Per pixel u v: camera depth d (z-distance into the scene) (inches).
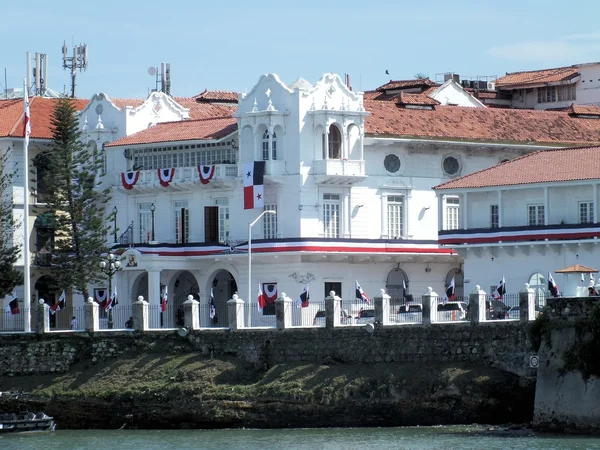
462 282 6151.6
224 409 4660.4
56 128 5989.2
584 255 5231.3
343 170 5807.1
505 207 5457.7
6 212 6008.9
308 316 5452.8
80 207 5876.0
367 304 5738.2
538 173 5398.6
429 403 4414.4
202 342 4913.9
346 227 5871.1
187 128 6176.2
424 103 6225.4
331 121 5807.1
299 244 5703.7
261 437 4411.9
